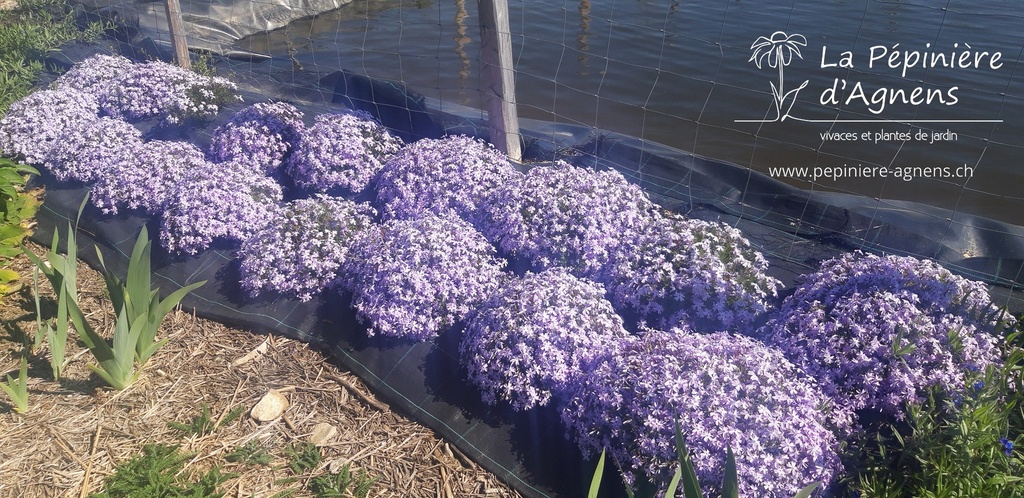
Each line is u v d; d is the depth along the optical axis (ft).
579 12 33.40
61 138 18.38
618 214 12.98
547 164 17.06
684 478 7.43
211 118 19.89
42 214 17.35
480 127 18.44
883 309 10.22
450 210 13.98
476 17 34.50
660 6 33.19
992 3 29.60
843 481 9.10
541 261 12.80
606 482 9.61
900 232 14.26
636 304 11.77
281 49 31.65
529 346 10.48
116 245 15.85
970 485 8.46
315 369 12.31
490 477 10.18
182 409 11.57
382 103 19.89
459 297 12.07
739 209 15.52
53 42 26.55
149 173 16.17
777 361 9.84
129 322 12.02
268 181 15.56
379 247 12.62
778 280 12.74
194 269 14.67
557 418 10.48
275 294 13.61
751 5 32.17
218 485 10.06
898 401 9.69
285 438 10.95
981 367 9.84
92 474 10.37
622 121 23.21
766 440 8.77
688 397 8.94
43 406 11.66
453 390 11.24
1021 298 12.70
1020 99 22.48
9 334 13.47
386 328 11.74
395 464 10.48
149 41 26.50
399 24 34.09
